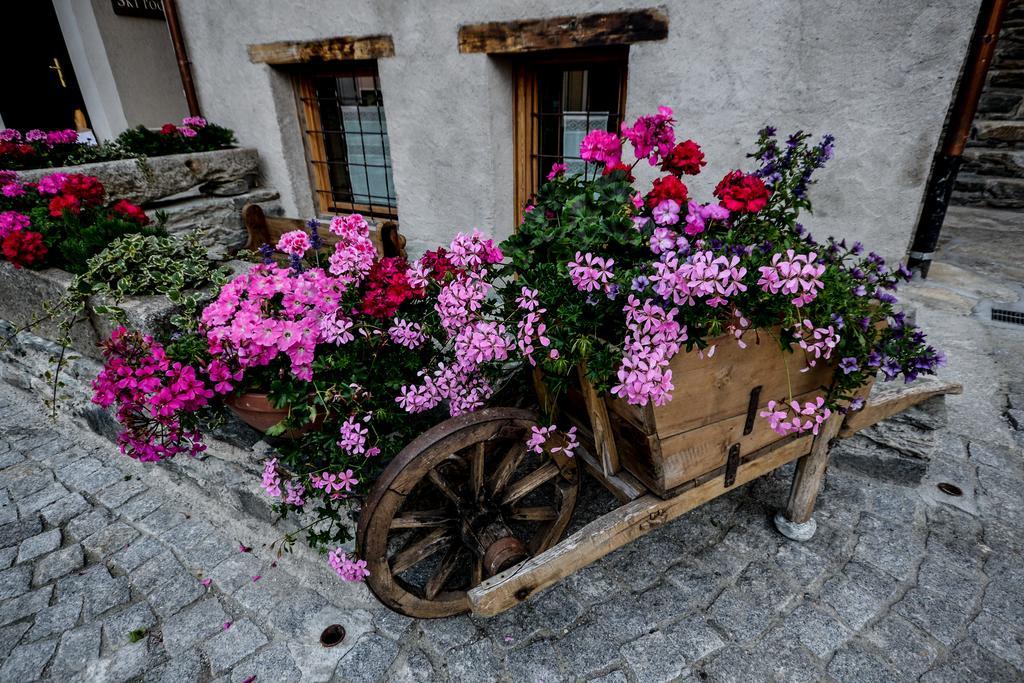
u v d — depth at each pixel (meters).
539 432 1.73
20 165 3.80
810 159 1.77
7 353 3.42
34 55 5.14
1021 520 2.23
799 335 1.41
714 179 2.69
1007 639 1.78
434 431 1.63
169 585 2.15
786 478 2.49
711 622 1.88
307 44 3.78
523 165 3.56
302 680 1.77
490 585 1.51
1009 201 6.11
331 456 1.76
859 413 1.99
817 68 2.27
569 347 1.50
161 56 5.34
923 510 2.30
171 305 2.16
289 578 2.15
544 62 3.16
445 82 3.30
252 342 1.60
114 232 2.60
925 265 4.10
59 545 2.37
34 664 1.87
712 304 1.30
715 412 1.56
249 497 2.35
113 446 3.00
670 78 2.62
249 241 3.30
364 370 1.73
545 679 1.73
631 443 1.59
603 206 1.62
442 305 1.67
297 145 4.48
